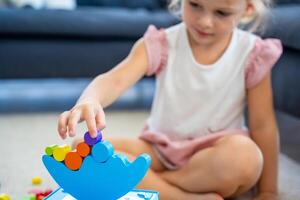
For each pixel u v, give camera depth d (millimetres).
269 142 951
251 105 971
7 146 1247
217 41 931
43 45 1612
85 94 756
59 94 2004
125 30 1659
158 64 959
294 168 1082
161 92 968
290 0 1963
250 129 979
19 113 1670
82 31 1610
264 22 1157
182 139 954
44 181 984
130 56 941
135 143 955
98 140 578
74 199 629
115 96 838
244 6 882
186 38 959
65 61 1637
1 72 1596
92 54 1658
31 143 1276
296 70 1198
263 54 947
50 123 1520
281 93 1272
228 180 792
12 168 1067
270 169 938
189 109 948
